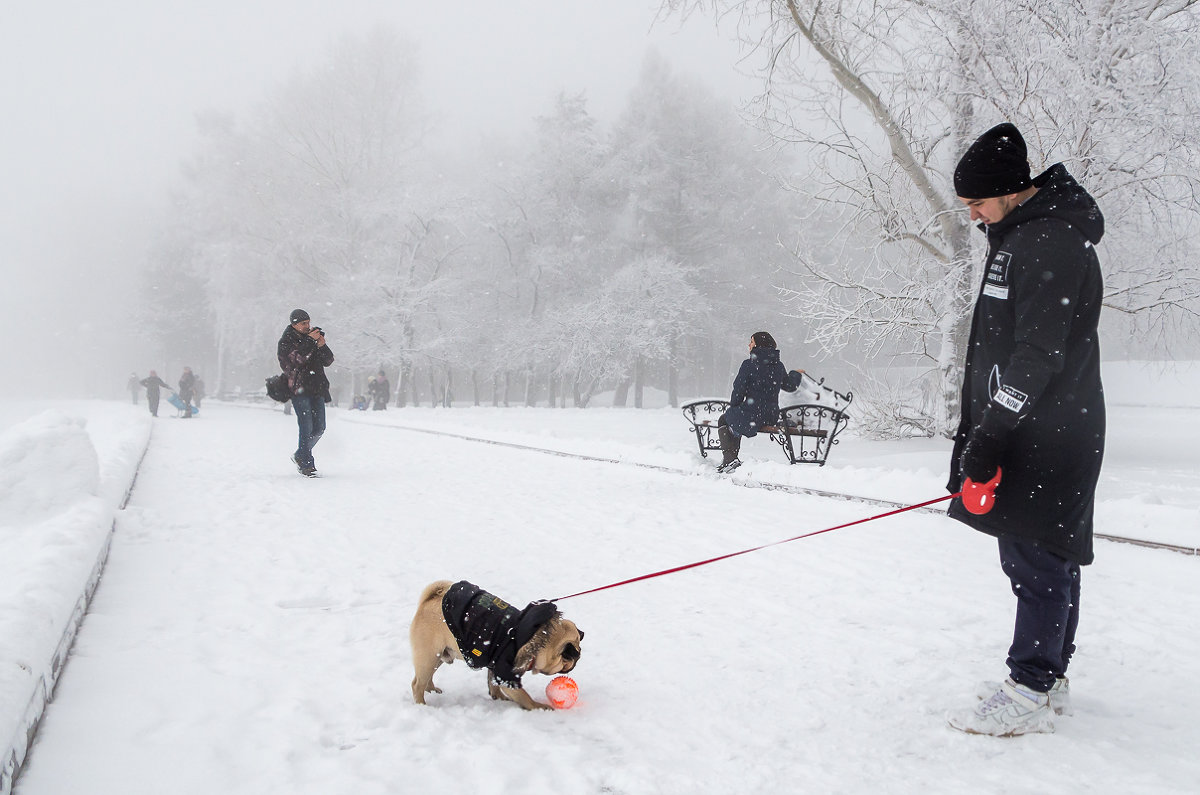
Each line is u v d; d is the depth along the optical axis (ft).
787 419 31.35
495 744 8.92
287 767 8.33
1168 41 32.35
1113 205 35.65
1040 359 8.52
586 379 131.34
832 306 44.83
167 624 13.26
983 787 7.66
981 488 8.78
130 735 9.00
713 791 7.72
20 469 19.08
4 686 8.11
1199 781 7.64
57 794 7.61
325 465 37.91
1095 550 18.03
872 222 44.55
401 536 20.72
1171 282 36.91
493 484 30.66
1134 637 12.20
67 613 11.43
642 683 10.83
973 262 39.55
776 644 12.25
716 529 21.26
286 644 12.45
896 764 8.21
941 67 38.14
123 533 20.52
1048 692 8.96
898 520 21.71
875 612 13.82
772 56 40.34
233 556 18.42
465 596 10.01
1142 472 30.48
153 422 78.84
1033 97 34.65
